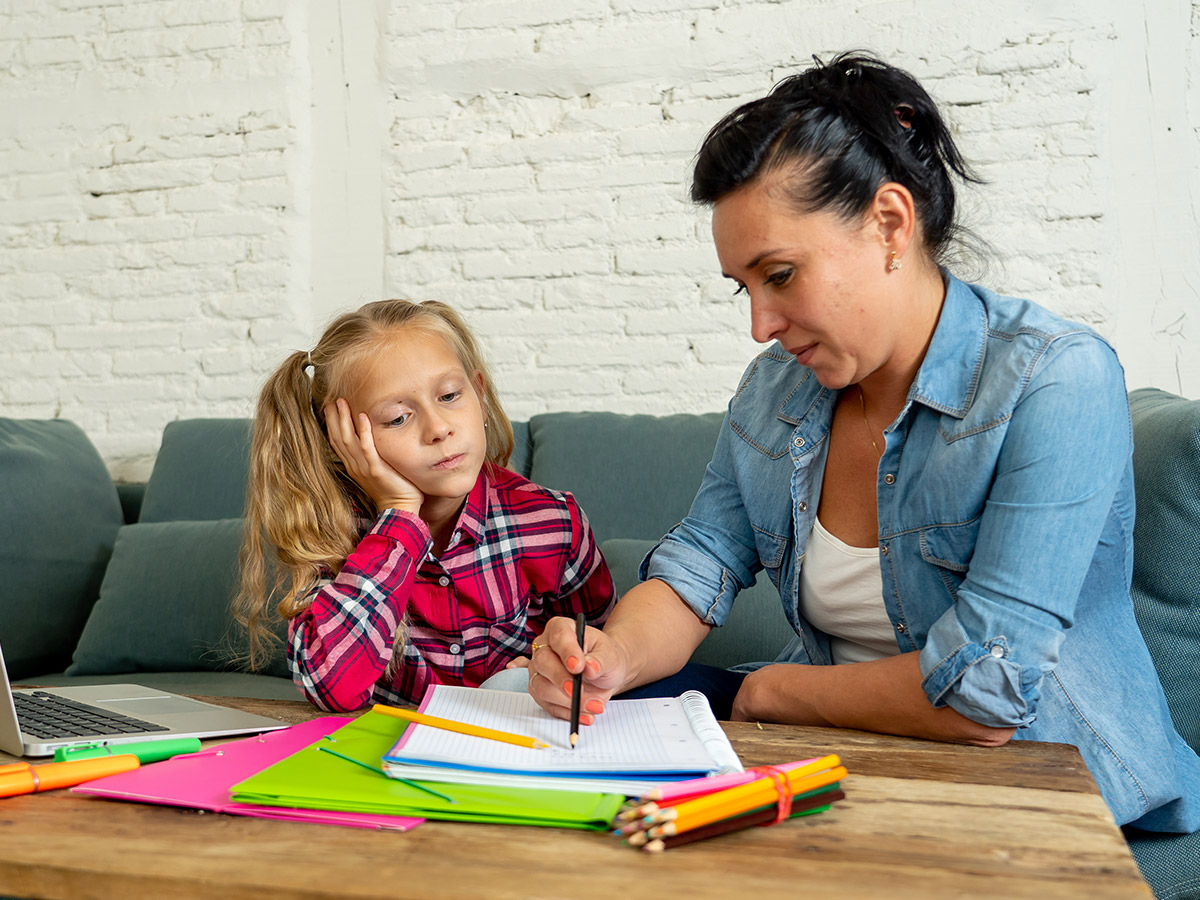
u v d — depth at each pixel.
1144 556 1.36
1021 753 0.86
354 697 1.12
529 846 0.64
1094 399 0.97
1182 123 2.05
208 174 2.58
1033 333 1.01
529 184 2.38
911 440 1.07
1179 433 1.35
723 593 1.23
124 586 2.06
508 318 2.39
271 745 0.88
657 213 2.32
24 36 2.68
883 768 0.81
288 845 0.65
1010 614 0.92
